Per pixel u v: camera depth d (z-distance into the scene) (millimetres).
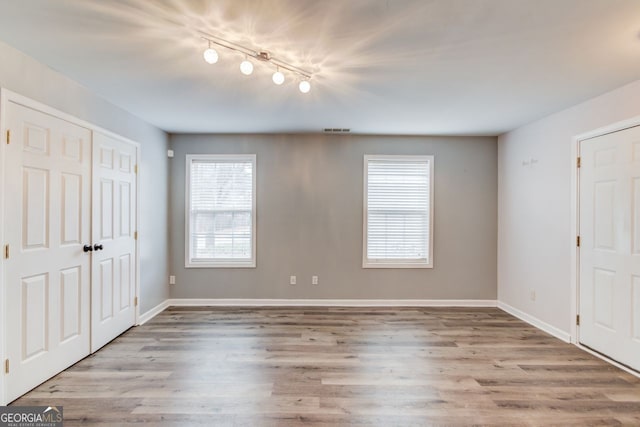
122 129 3223
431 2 1547
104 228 2959
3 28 1799
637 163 2484
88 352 2766
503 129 3977
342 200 4305
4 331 1997
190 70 2352
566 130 3148
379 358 2760
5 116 1979
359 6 1582
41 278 2273
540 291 3510
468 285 4301
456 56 2104
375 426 1886
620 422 1937
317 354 2834
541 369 2570
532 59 2139
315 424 1898
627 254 2568
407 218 4316
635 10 1594
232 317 3822
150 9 1622
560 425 1904
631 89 2516
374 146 4301
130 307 3416
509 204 4074
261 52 2057
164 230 4145
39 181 2244
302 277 4312
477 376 2461
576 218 3037
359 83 2557
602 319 2797
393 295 4309
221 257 4320
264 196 4285
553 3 1544
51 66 2289
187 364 2633
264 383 2344
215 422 1912
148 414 1983
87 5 1590
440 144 4316
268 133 4242
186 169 4258
